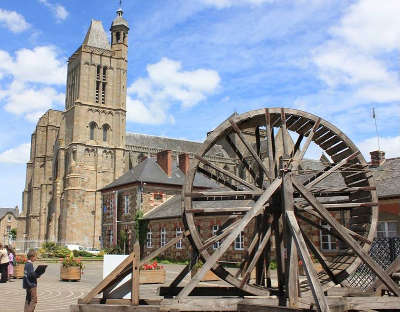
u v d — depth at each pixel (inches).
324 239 924.0
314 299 374.0
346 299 423.2
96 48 2874.0
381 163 1055.0
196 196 474.0
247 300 419.2
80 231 2532.0
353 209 547.5
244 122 513.0
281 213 481.7
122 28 2997.0
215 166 483.5
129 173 1860.2
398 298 430.6
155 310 402.3
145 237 1581.0
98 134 2778.1
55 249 1862.7
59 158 2775.6
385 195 859.4
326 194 553.0
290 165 456.4
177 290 457.4
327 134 526.6
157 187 1706.4
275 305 415.2
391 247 594.9
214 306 411.2
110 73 2901.1
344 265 493.0
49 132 3078.2
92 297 418.6
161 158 1804.9
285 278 434.3
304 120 514.6
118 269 421.4
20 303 540.7
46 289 688.4
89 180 2672.2
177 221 1409.9
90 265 1328.7
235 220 535.2
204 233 1264.8
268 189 448.8
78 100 2746.1
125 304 431.2
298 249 406.0
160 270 774.5
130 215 1704.0
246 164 560.7
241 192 476.7
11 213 4397.1
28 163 3284.9
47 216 2928.2
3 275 797.9
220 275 437.1
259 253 458.3
